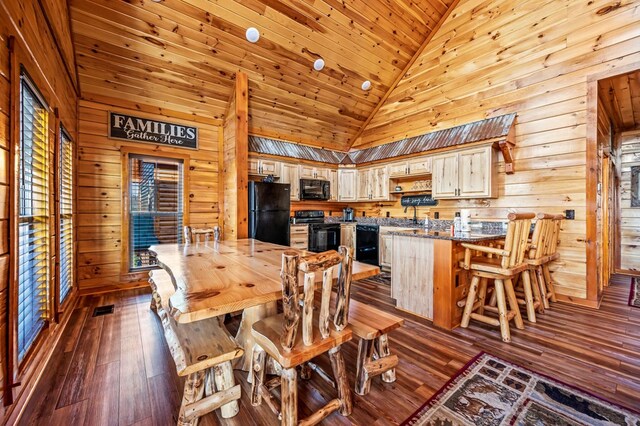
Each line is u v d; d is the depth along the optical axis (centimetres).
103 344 218
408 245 296
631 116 424
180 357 132
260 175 484
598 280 328
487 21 378
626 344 222
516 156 362
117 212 360
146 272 377
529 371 184
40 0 177
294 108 474
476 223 402
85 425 136
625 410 149
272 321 156
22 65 147
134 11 283
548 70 334
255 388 156
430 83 452
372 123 562
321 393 166
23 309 163
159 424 139
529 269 291
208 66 359
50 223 203
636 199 480
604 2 293
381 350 175
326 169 566
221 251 243
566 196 324
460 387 168
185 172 409
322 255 125
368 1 348
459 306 264
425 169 450
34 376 165
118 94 355
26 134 173
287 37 354
